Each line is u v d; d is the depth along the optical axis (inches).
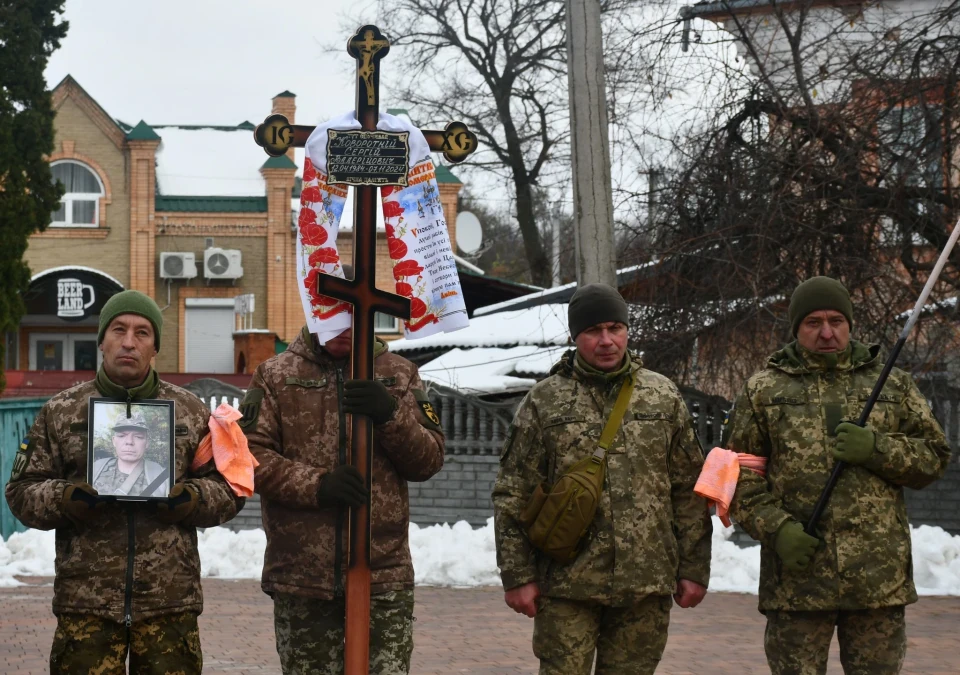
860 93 491.5
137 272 1536.7
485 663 323.0
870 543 201.6
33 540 520.7
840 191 488.1
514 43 1323.8
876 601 200.4
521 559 204.8
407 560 209.0
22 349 1567.4
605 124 494.0
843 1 545.3
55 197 1093.1
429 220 208.2
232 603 424.2
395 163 204.2
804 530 202.8
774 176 497.4
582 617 201.2
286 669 207.0
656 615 202.7
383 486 207.0
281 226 1557.6
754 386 213.6
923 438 208.1
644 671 203.0
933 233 487.8
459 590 464.8
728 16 544.1
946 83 476.7
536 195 1363.2
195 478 198.7
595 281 488.7
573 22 495.5
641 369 209.9
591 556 198.8
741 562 475.5
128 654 196.5
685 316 511.8
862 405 207.8
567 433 203.8
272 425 207.9
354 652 197.0
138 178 1539.1
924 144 479.8
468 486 567.8
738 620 389.4
